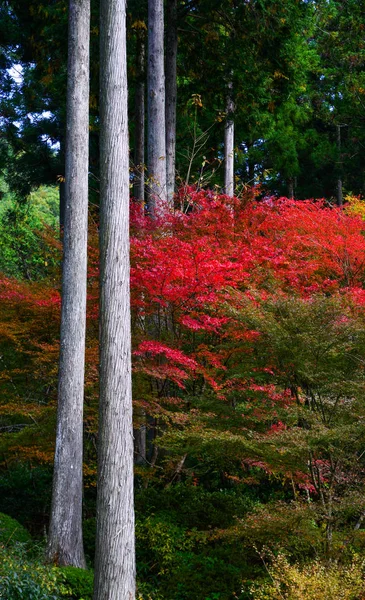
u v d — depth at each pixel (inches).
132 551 263.0
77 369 349.7
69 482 339.0
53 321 438.3
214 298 347.6
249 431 296.7
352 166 966.4
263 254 395.5
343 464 308.8
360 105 943.7
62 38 634.2
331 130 1071.0
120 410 268.4
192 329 379.6
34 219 1120.2
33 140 885.2
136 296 370.3
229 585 327.9
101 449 265.6
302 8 650.8
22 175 909.2
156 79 527.2
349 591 246.2
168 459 410.6
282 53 641.0
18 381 468.4
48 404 437.7
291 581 265.1
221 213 416.2
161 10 535.8
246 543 335.3
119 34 299.0
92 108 682.8
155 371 350.9
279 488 446.0
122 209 284.4
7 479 527.5
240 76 642.2
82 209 360.2
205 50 651.5
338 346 301.1
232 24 619.2
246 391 330.6
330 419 308.2
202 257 355.9
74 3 370.6
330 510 289.3
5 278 459.8
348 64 970.1
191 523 382.9
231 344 343.6
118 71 295.9
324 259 439.5
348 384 302.0
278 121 880.3
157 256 350.3
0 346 456.4
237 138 831.7
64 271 355.6
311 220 440.1
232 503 405.7
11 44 824.3
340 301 306.2
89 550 387.5
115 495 261.6
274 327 301.1
